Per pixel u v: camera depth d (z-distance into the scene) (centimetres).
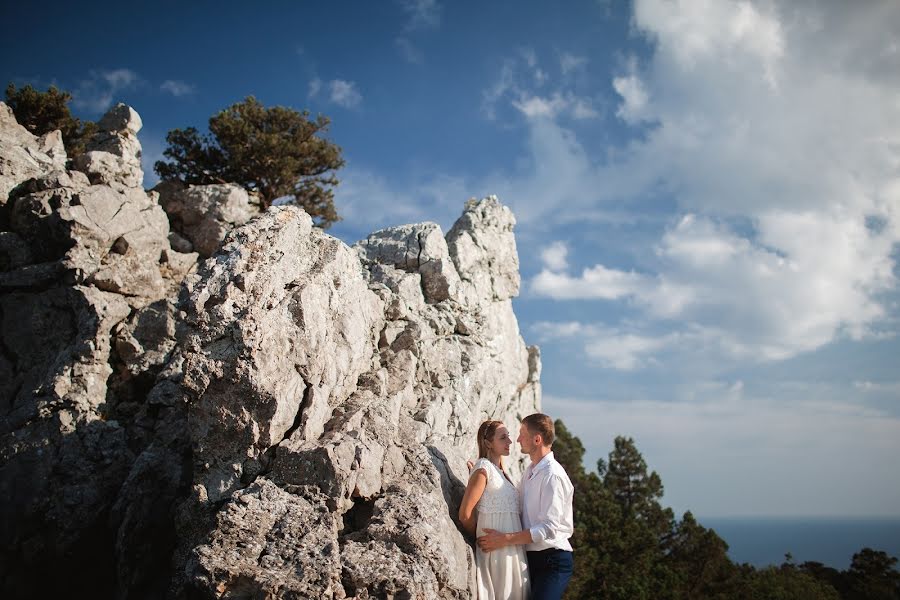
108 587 1013
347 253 1034
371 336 1138
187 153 3042
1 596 991
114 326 1370
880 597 6006
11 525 1022
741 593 4284
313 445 805
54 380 1217
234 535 688
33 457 1096
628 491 4619
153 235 1688
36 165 1738
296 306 863
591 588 3394
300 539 696
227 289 818
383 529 738
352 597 659
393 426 924
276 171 3058
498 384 1555
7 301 1377
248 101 3278
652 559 3850
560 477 789
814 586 5838
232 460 795
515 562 768
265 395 789
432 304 1421
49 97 2873
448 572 720
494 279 1700
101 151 1997
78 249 1470
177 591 743
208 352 793
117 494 1055
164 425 1088
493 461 852
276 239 902
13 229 1562
